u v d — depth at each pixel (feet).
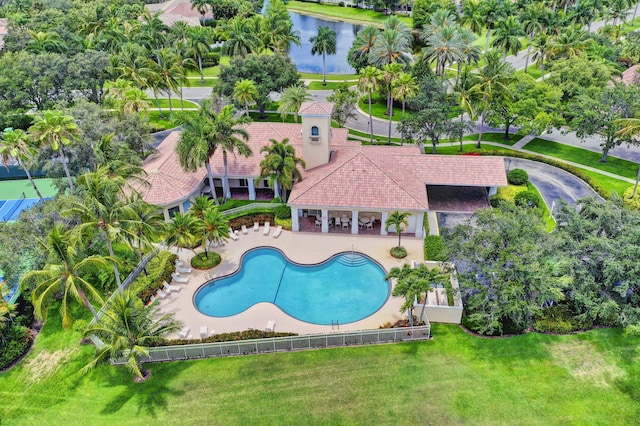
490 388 106.11
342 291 139.33
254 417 101.50
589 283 115.96
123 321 103.65
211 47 364.79
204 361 116.57
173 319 129.59
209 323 128.36
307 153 172.14
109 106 229.86
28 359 121.70
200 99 294.05
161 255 153.17
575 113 203.51
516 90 218.18
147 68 253.85
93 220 121.39
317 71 364.58
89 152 172.14
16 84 226.99
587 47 266.36
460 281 120.16
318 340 117.91
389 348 118.01
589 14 311.27
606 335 118.52
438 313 124.57
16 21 332.80
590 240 117.60
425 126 205.67
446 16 277.64
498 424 98.22
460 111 234.17
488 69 209.26
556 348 115.65
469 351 116.06
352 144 195.42
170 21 387.55
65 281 109.60
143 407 105.29
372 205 153.99
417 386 107.14
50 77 232.73
